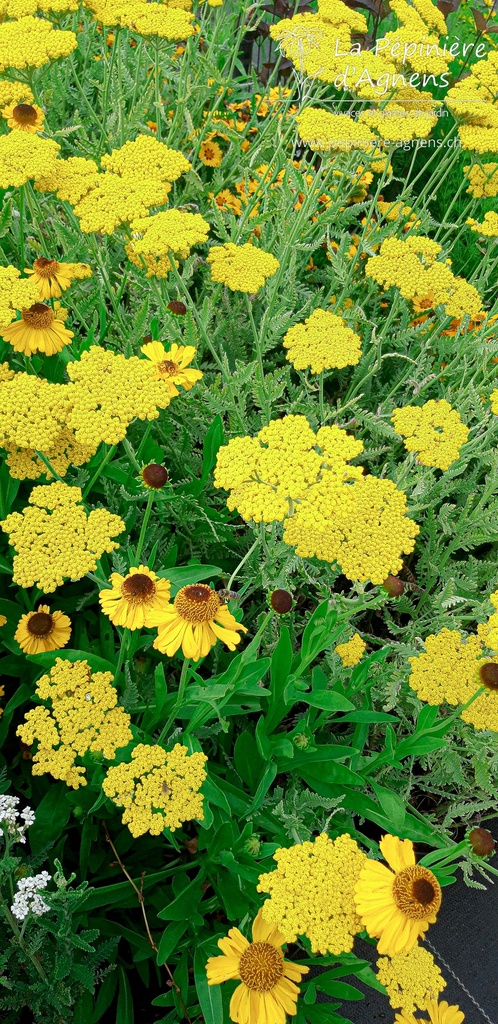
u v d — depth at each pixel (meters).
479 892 0.67
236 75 1.41
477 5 1.39
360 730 0.54
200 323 0.72
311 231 0.89
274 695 0.52
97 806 0.47
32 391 0.51
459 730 0.62
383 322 0.94
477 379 0.89
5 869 0.40
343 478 0.46
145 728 0.51
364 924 0.37
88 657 0.49
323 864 0.39
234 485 0.46
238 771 0.55
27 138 0.63
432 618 0.70
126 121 0.91
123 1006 0.49
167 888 0.54
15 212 0.72
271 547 0.62
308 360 0.67
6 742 0.60
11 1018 0.49
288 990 0.38
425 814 0.64
